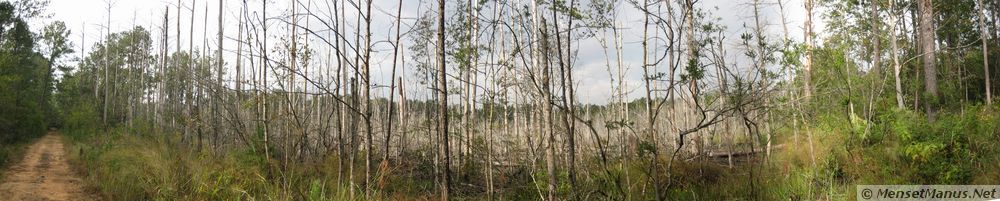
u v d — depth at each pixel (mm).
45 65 39156
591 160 8164
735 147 12164
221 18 15414
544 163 8984
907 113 8867
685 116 11344
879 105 9523
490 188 9570
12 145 23016
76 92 46031
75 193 11211
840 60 8875
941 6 17141
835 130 8797
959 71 18875
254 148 11828
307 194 8945
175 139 17969
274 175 10492
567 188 7441
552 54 7266
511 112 12656
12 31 26859
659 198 6801
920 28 15664
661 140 10875
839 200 7152
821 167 8188
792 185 8078
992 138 8078
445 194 6910
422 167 12727
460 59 8375
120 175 11312
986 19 20000
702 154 9445
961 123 8227
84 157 17016
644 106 14945
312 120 14109
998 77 19969
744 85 6633
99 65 38719
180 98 20016
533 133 9852
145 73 34344
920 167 7445
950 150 7715
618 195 7215
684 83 6281
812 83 9219
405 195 9906
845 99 8453
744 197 8109
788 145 10375
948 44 19453
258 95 11922
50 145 27281
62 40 37125
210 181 9555
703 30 6863
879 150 7852
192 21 19969
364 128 14266
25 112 26641
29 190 11430
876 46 13625
